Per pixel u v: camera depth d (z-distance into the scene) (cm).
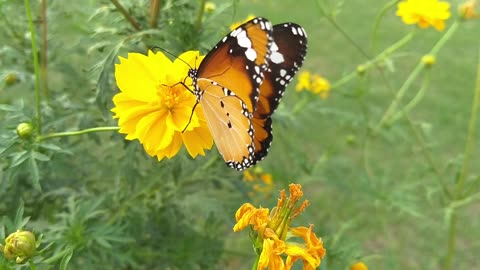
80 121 41
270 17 71
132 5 40
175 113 30
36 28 45
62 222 39
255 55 27
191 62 31
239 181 44
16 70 44
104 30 38
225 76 28
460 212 75
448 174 75
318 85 58
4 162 39
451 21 110
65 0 45
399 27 118
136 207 45
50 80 60
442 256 70
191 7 40
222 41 27
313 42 111
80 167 43
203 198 44
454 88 101
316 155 81
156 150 29
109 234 37
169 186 45
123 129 30
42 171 39
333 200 74
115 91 40
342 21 118
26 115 34
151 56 30
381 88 98
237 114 29
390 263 65
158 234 45
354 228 71
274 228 27
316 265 26
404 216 74
